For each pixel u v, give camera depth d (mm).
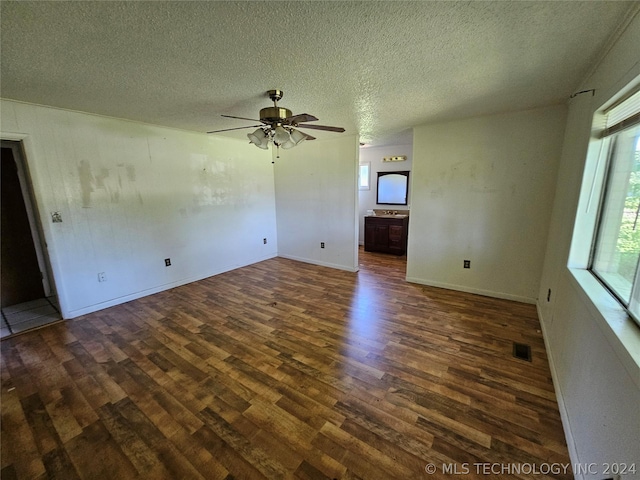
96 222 3189
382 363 2223
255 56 1707
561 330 2006
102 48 1595
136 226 3523
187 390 1966
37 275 3666
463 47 1602
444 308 3180
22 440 1595
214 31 1429
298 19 1331
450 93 2387
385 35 1479
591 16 1302
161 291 3826
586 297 1514
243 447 1534
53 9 1225
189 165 3998
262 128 2455
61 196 2926
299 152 4906
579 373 1513
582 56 1703
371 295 3604
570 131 2486
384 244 5809
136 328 2836
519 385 1951
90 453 1512
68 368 2221
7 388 2010
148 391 1961
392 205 6070
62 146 2885
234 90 2285
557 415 1699
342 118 3211
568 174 2383
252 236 5094
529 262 3207
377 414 1733
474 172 3350
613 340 1128
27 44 1531
